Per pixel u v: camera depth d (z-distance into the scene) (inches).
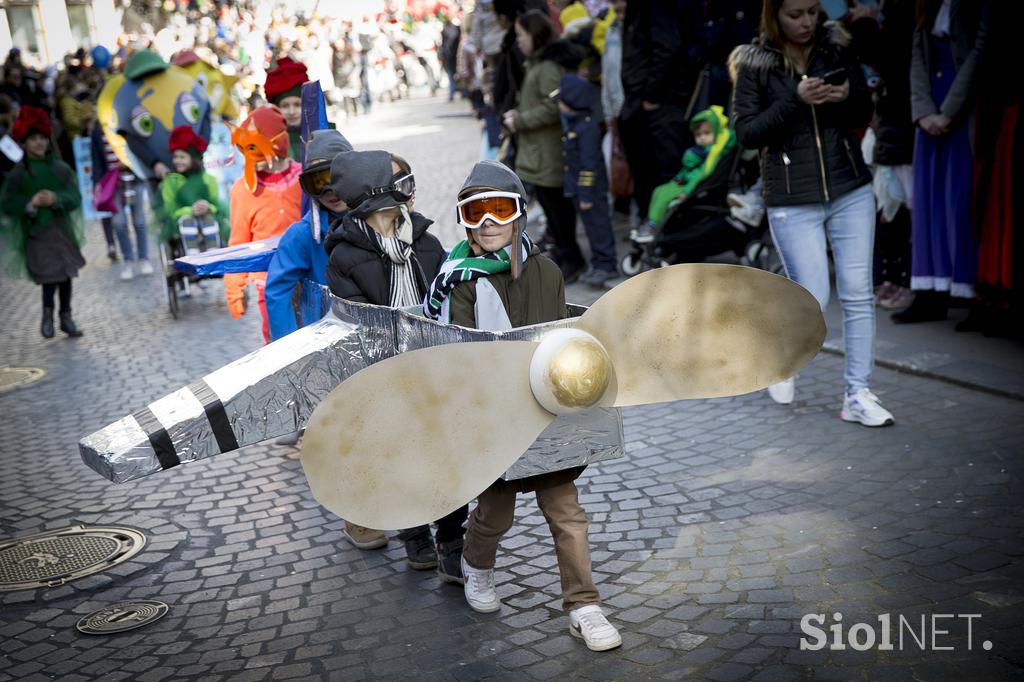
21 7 683.4
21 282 495.8
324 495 124.2
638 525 176.9
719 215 324.8
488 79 476.4
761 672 129.9
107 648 151.1
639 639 140.7
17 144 354.0
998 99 239.6
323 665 141.6
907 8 264.8
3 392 299.1
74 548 188.1
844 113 207.6
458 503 129.0
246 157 228.4
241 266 205.2
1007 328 253.4
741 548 164.4
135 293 436.5
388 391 124.0
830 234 214.2
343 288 156.6
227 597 165.2
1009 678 123.3
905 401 222.4
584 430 133.5
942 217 259.1
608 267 358.3
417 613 154.5
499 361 128.0
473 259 138.7
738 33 346.3
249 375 138.7
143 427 132.2
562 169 358.3
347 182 156.1
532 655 139.5
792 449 204.2
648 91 359.6
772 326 133.2
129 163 450.9
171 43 698.2
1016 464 184.9
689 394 134.9
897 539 161.9
